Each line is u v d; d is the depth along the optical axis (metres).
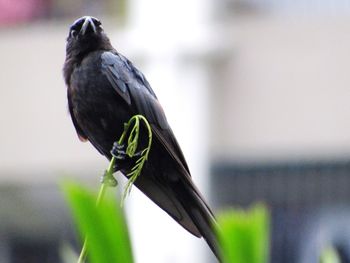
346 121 16.09
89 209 4.16
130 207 15.18
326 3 16.36
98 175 17.05
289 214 16.39
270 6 16.47
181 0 15.78
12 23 17.33
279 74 16.23
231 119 16.19
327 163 16.28
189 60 15.87
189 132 15.92
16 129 17.28
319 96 16.16
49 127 17.14
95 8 17.30
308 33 16.23
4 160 17.34
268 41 16.27
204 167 16.03
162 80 15.81
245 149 16.28
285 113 16.23
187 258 15.11
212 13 15.95
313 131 16.19
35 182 17.45
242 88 16.23
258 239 4.11
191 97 15.89
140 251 15.13
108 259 4.18
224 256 4.14
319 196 16.33
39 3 17.42
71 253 5.03
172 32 15.78
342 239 16.28
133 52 15.89
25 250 17.91
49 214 17.70
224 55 16.12
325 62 16.19
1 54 17.28
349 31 16.19
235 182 16.39
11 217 17.73
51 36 17.12
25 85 17.20
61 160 17.16
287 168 16.38
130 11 16.16
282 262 16.38
